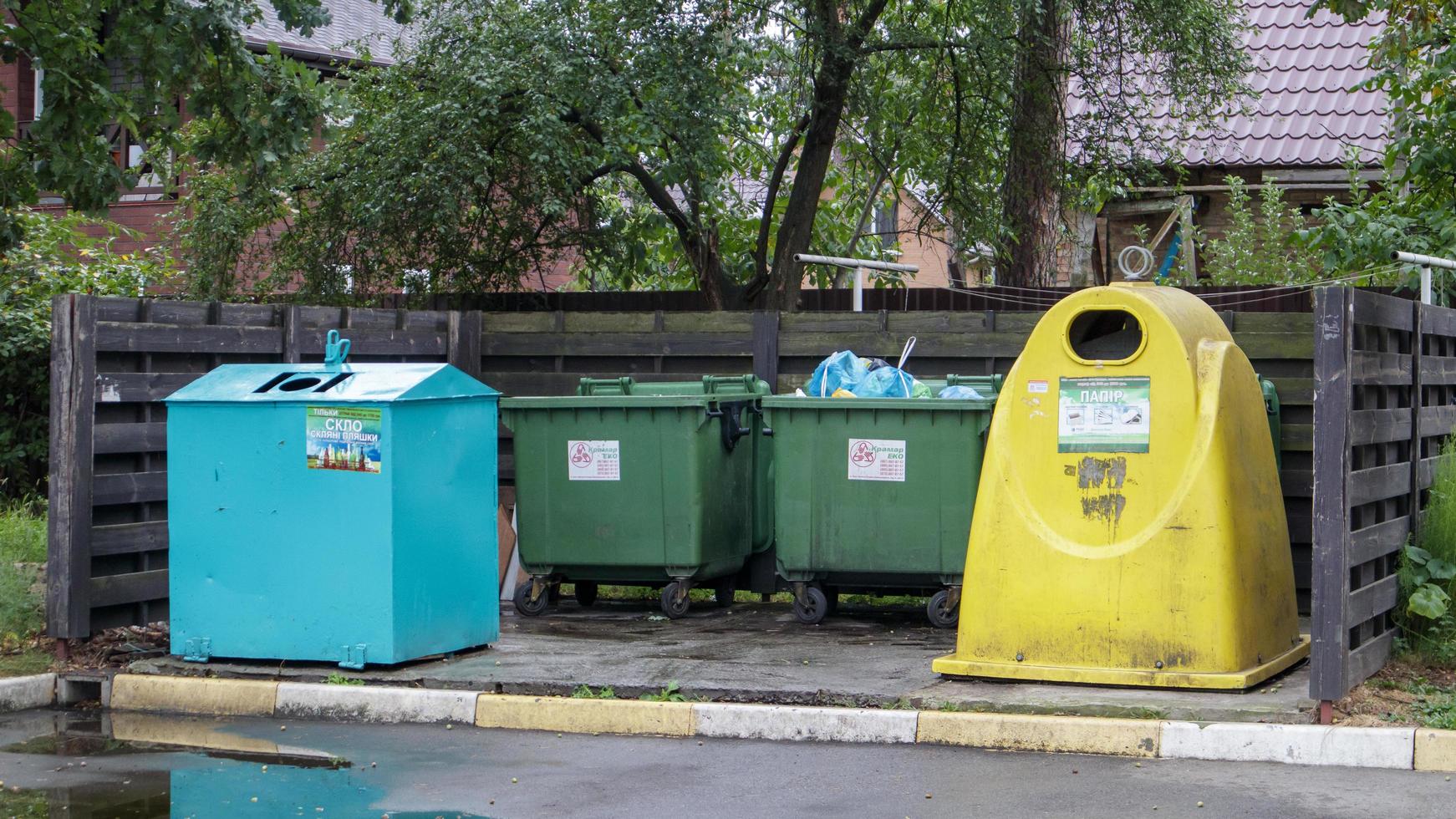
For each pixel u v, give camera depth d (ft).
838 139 53.36
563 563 29.66
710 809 17.30
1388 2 35.35
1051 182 46.78
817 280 56.34
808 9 42.96
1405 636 22.98
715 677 22.59
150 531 26.71
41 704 24.00
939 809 17.08
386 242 44.14
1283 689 20.92
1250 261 48.01
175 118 39.09
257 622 24.12
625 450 29.32
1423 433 23.93
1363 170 53.88
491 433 25.55
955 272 58.65
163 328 26.76
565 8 42.04
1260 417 23.06
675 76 41.42
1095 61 47.91
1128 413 21.62
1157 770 18.71
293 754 20.43
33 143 39.42
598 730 21.57
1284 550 23.17
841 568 28.19
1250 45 61.93
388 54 69.21
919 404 27.61
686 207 51.78
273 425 24.07
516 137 44.29
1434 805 16.81
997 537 22.17
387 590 23.44
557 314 34.42
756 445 31.37
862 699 21.26
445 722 22.25
